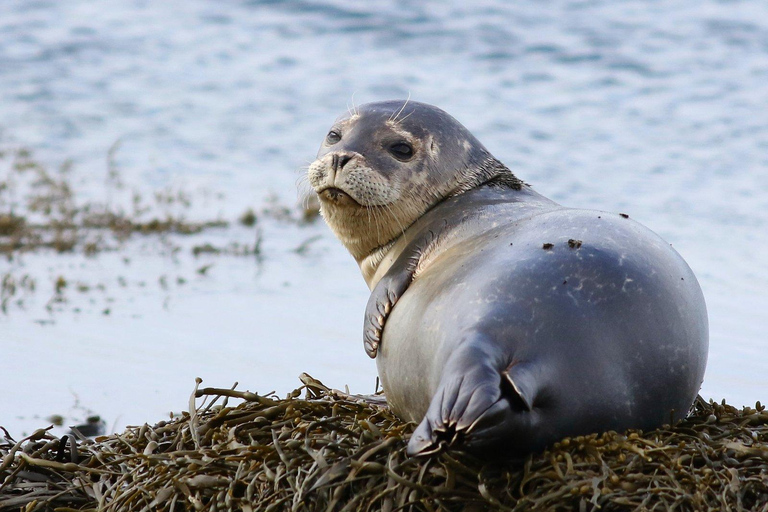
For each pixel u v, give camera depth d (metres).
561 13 86.94
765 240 46.88
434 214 26.30
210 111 70.62
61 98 73.56
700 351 21.30
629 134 62.94
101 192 56.53
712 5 87.81
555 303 19.97
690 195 53.16
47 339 35.44
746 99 68.62
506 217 24.94
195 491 20.52
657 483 18.77
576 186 54.53
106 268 44.19
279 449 20.69
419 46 81.44
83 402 30.05
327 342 35.31
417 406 22.30
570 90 71.50
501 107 68.25
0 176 58.53
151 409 29.52
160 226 50.31
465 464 19.67
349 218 26.83
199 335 35.97
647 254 21.17
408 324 22.50
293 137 65.50
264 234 50.00
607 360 19.75
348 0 90.88
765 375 31.45
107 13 92.94
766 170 56.97
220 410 24.05
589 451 19.28
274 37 85.38
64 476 23.06
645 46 79.44
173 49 83.44
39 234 48.91
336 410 23.41
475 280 21.16
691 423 21.91
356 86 73.44
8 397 30.41
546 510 18.38
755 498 18.94
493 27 84.44
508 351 19.45
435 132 26.84
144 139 65.94
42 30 87.88
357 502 19.41
